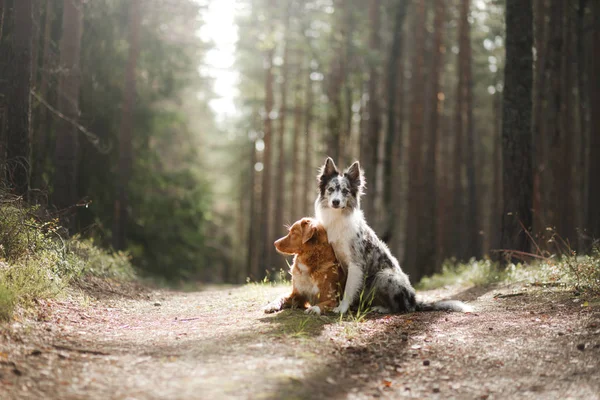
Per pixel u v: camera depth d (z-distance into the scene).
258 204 32.34
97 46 14.86
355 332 5.60
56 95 11.83
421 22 20.88
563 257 8.79
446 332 5.70
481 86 30.14
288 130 30.05
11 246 6.82
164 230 19.03
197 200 20.33
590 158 14.93
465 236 27.48
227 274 36.72
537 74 17.58
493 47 25.66
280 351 4.75
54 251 7.73
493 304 7.37
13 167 8.16
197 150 25.67
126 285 9.82
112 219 16.19
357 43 21.12
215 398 3.65
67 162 11.50
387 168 22.39
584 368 4.51
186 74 19.80
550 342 5.16
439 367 4.68
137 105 17.42
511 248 10.56
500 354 4.94
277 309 6.55
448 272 13.55
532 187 10.73
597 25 15.30
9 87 8.29
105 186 16.03
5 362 4.08
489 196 34.81
